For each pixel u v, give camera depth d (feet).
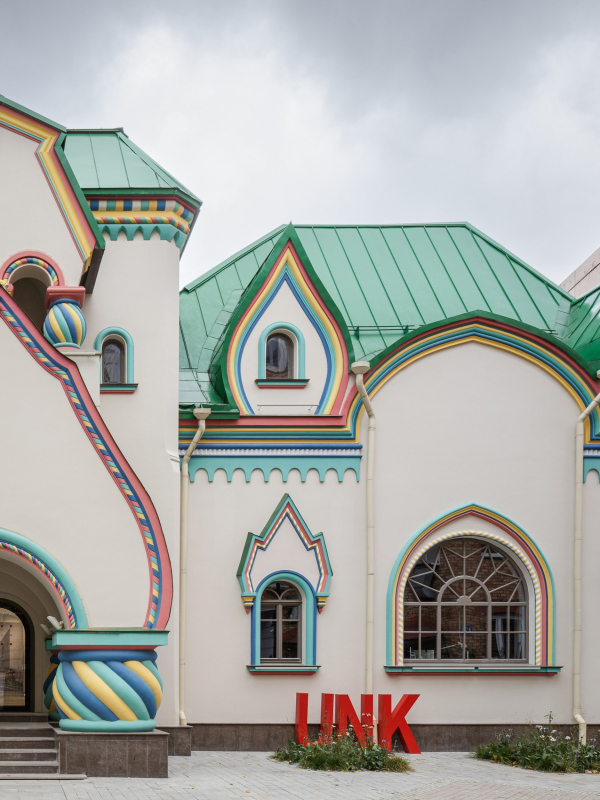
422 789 38.22
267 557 52.24
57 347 44.42
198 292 63.16
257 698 51.29
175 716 48.44
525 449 55.01
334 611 52.54
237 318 55.01
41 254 46.83
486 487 54.44
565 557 54.44
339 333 55.52
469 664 53.31
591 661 53.57
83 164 53.47
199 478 53.06
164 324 51.49
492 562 54.80
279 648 52.42
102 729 39.91
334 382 55.16
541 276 66.85
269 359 55.88
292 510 52.70
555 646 53.47
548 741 49.08
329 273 63.98
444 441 54.60
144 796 34.65
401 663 52.16
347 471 53.98
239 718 50.98
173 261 52.60
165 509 50.01
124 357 51.52
